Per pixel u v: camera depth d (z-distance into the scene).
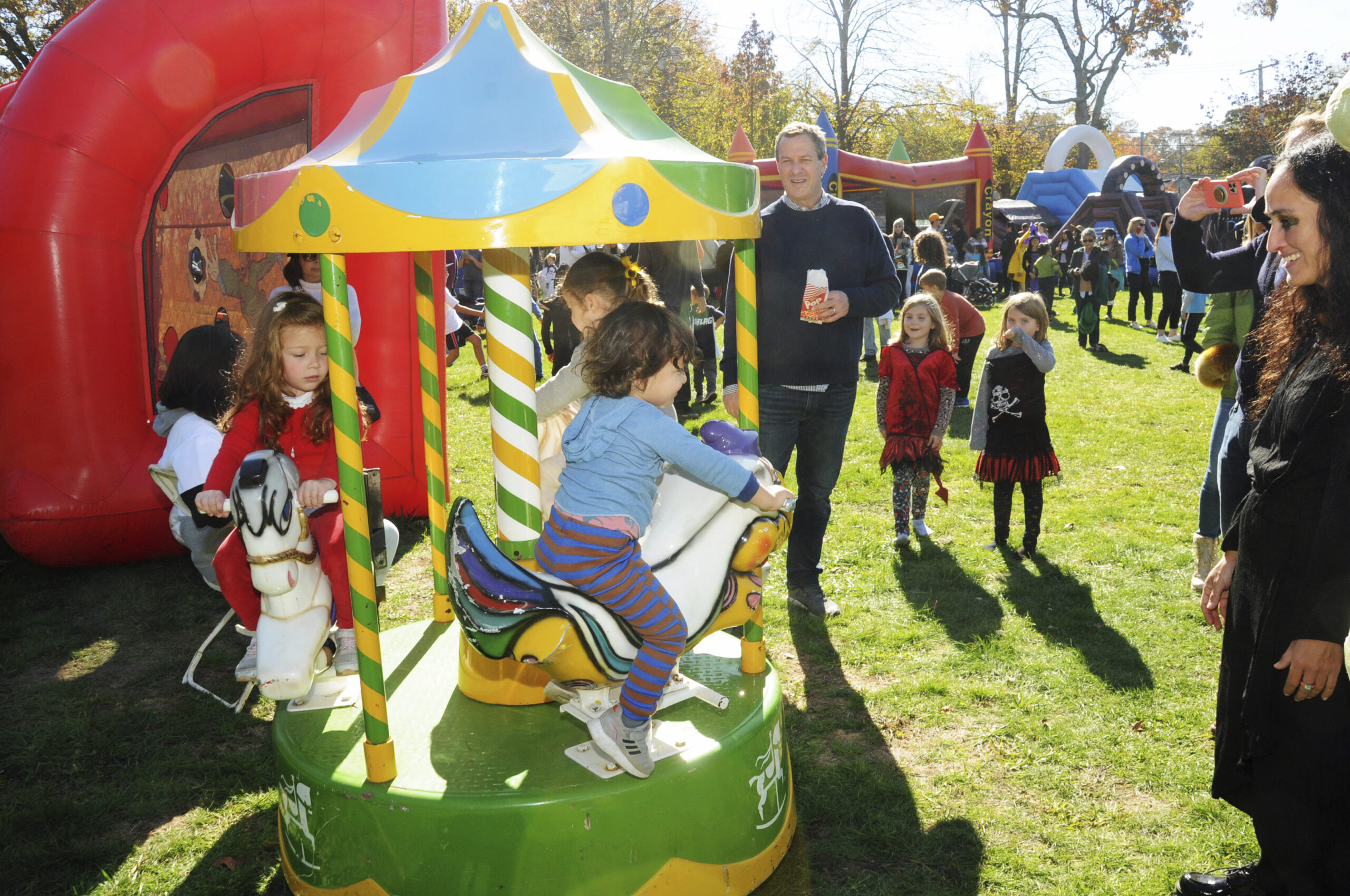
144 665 4.29
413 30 5.48
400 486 5.91
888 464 5.46
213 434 3.34
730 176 2.45
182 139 5.15
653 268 9.12
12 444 5.11
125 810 3.13
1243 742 2.33
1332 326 2.07
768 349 4.20
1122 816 2.97
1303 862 2.24
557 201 2.11
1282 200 2.08
